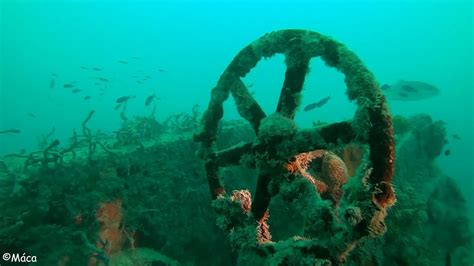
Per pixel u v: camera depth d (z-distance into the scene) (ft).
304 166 8.80
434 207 23.26
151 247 18.31
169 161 19.33
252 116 9.50
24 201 14.49
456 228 24.32
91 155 16.70
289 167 8.01
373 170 6.39
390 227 14.82
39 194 14.69
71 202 15.46
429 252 17.39
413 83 25.89
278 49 9.04
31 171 15.29
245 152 9.11
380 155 6.35
